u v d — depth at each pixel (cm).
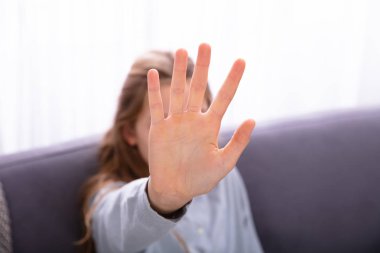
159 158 51
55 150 83
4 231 71
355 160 102
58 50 104
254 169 95
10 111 104
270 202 94
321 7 121
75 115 109
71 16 102
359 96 133
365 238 101
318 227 97
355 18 124
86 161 84
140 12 106
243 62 50
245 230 86
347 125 104
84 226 76
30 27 100
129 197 55
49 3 100
